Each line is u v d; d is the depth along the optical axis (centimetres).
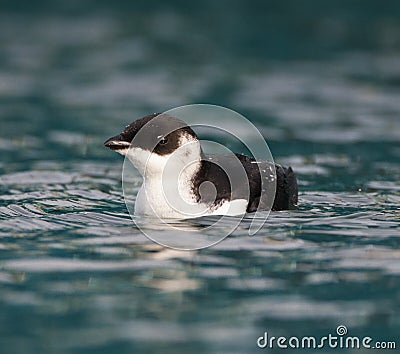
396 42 3841
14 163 2308
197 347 1219
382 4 4331
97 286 1409
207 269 1479
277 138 2583
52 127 2705
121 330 1262
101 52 3741
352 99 3058
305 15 4222
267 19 4225
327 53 3719
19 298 1362
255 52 3744
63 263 1504
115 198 1962
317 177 2178
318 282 1428
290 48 3791
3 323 1277
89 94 3108
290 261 1516
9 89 3172
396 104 2997
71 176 2184
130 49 3797
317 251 1563
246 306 1341
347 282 1428
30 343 1218
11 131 2650
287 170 1872
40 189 2038
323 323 1295
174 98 3039
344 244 1599
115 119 2786
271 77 3353
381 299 1369
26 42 3869
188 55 3694
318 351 1228
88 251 1561
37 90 3167
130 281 1428
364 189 2048
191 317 1305
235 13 4322
